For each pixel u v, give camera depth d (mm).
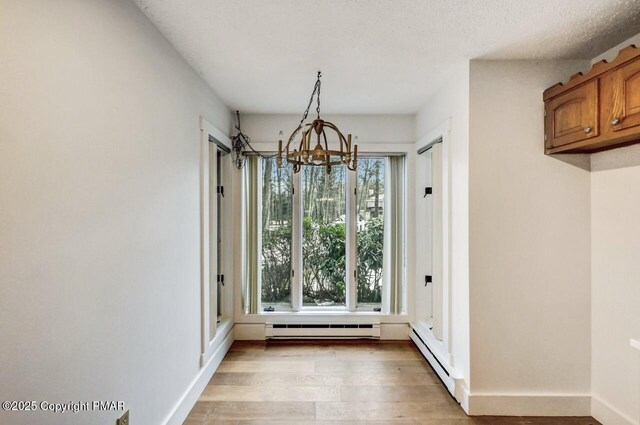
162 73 1953
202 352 2605
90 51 1320
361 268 3777
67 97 1196
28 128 1035
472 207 2305
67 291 1195
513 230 2303
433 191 3053
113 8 1473
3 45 955
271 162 3760
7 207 966
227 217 3576
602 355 2197
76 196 1240
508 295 2303
